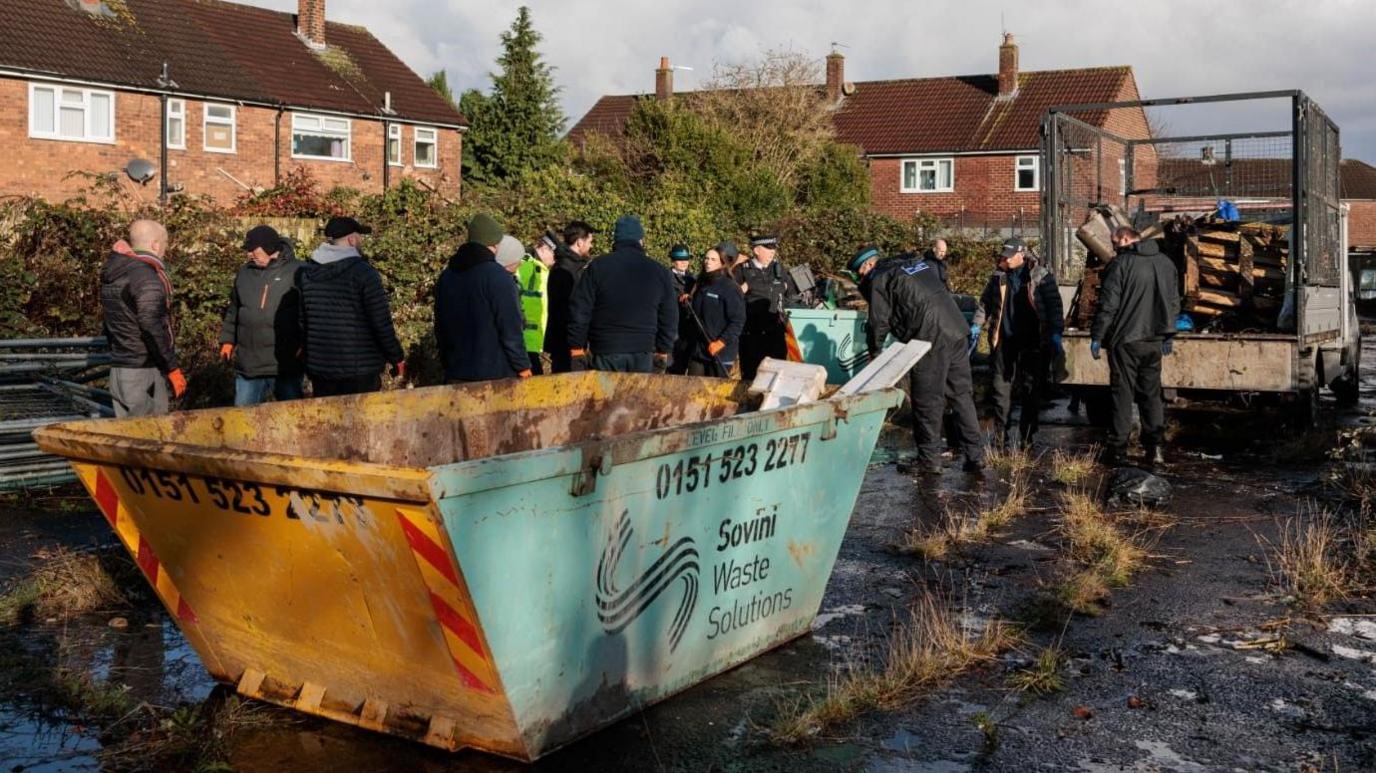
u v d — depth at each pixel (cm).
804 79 3925
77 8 2939
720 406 613
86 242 1120
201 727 433
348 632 411
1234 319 1152
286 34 3475
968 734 438
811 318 1371
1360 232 6756
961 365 955
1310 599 604
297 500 384
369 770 402
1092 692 480
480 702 396
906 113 4491
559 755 414
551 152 3834
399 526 362
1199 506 825
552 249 1107
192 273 1122
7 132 2619
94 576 601
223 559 425
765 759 414
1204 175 1481
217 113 2981
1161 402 987
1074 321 1184
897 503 839
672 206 1938
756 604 509
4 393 922
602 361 866
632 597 434
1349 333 1383
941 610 586
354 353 700
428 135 3519
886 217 2544
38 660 509
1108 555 671
